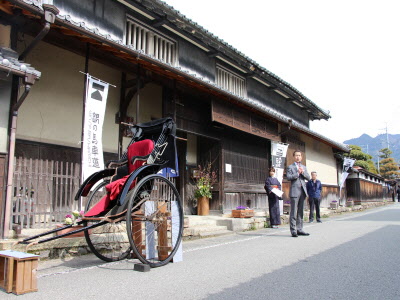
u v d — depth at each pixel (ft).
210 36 34.37
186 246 21.63
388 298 10.46
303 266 14.83
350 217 47.39
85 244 18.02
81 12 25.17
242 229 30.58
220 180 35.91
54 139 24.03
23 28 20.30
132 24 29.60
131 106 30.40
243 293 10.91
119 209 14.75
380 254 17.54
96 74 27.35
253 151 42.34
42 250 16.57
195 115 33.37
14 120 17.52
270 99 50.93
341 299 10.35
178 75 25.66
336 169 72.84
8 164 17.02
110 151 27.78
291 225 25.41
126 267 14.99
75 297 10.52
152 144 16.28
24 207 17.53
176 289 11.37
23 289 10.90
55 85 24.49
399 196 145.28
